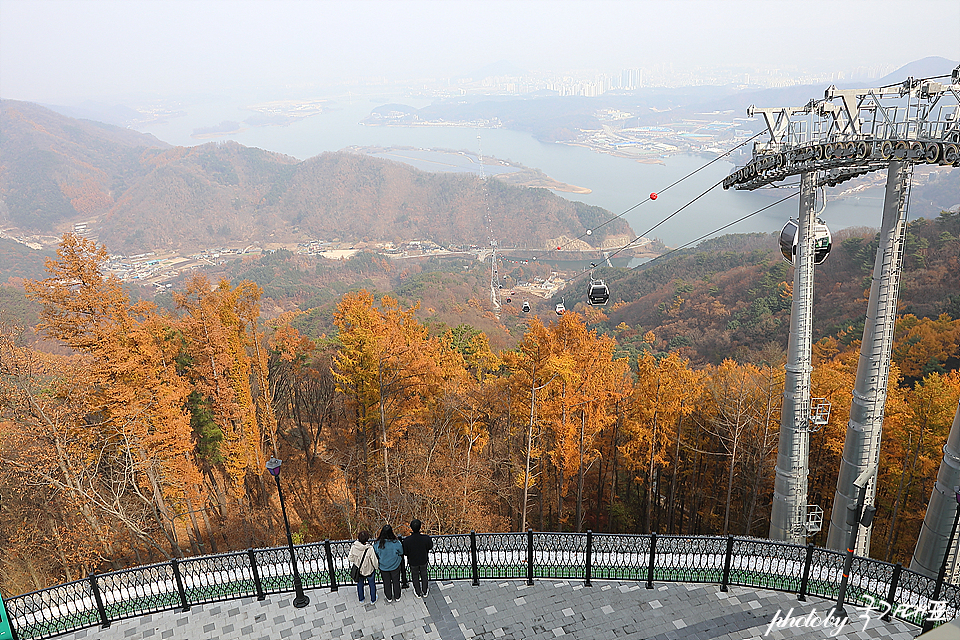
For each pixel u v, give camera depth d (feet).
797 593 39.75
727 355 253.44
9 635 34.94
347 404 112.37
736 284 326.44
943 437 80.94
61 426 75.77
